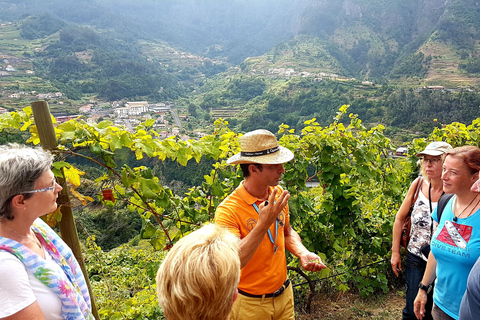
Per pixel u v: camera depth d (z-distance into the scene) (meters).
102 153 2.32
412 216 2.78
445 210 2.09
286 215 2.18
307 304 3.58
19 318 1.10
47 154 1.34
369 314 3.58
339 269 3.97
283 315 2.02
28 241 1.31
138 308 3.10
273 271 1.92
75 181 2.27
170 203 2.88
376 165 4.02
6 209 1.21
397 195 4.42
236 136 3.52
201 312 0.92
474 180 1.91
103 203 2.55
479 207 1.89
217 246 1.01
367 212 4.52
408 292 2.79
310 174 4.01
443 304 2.04
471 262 1.86
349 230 3.82
